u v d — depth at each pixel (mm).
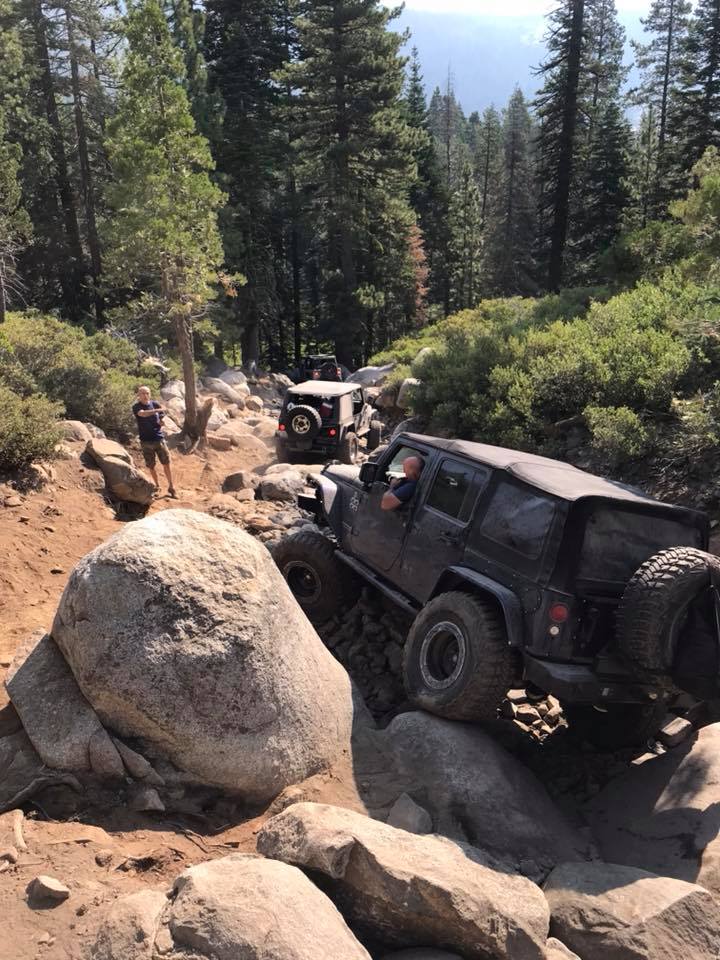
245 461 17922
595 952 3598
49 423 10984
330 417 16328
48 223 33000
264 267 42375
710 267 13023
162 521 4926
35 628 6734
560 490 5207
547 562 5016
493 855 4293
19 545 8555
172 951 3004
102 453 11438
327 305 48969
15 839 3793
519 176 67500
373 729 5438
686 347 11961
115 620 4441
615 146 45719
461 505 5957
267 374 39094
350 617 7484
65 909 3346
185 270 17734
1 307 19406
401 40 41469
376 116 41781
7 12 26344
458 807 4578
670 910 3678
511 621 5039
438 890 3375
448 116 105812
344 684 5473
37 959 3045
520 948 3420
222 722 4387
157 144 17359
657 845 4445
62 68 32219
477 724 5340
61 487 10617
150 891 3373
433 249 63438
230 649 4500
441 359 16719
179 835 4082
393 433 19500
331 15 40406
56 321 21156
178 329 18234
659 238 19641
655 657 4613
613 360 12656
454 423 14312
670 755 5258
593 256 42531
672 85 57125
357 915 3564
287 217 46469
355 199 43812
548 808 4867
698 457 9906
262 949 2973
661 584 4602
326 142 42281
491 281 62438
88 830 3951
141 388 12438
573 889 3902
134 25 17000
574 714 6184
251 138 39406
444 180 65562
